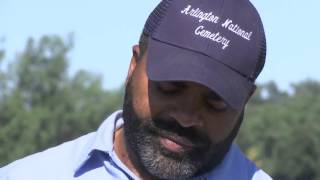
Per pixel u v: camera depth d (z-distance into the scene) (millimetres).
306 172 79438
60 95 73750
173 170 4625
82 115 73062
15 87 71625
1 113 69250
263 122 83312
